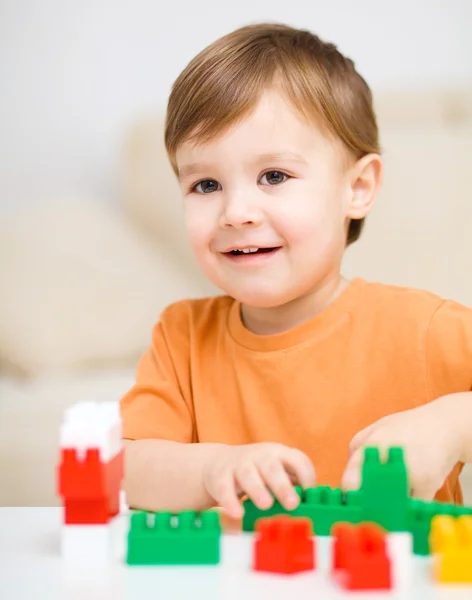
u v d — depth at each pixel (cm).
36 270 186
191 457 83
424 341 104
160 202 214
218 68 100
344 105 106
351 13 231
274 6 235
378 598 49
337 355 106
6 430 142
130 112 238
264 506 65
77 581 52
